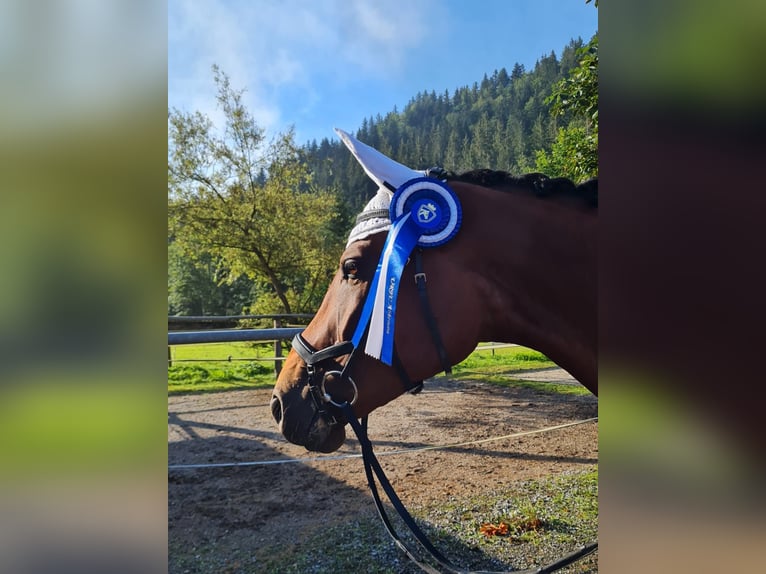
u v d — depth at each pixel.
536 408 5.84
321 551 2.52
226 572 2.33
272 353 11.97
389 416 5.48
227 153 11.95
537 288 1.40
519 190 1.48
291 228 12.37
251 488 3.45
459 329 1.37
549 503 3.06
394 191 1.44
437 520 2.87
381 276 1.34
